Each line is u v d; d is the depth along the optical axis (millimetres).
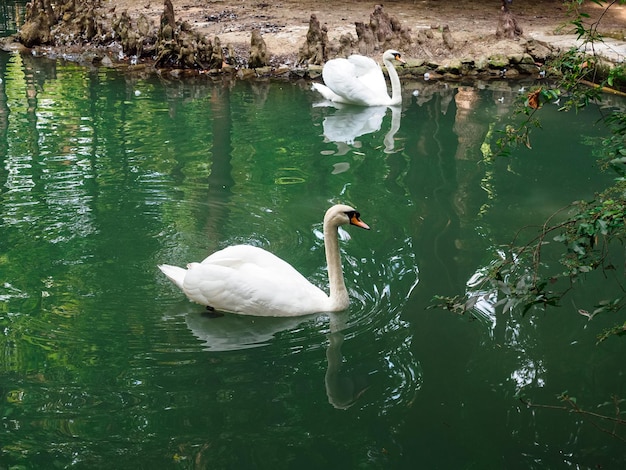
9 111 6270
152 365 3012
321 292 3508
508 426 2695
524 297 2223
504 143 2469
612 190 2221
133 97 6809
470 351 3129
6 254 3801
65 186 4641
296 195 4637
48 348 3092
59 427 2637
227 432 2635
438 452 2557
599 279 3707
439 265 3801
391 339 3227
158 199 4500
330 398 2832
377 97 6766
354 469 2467
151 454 2516
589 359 3092
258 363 3049
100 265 3740
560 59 2523
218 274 3377
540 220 4309
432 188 4793
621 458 2547
